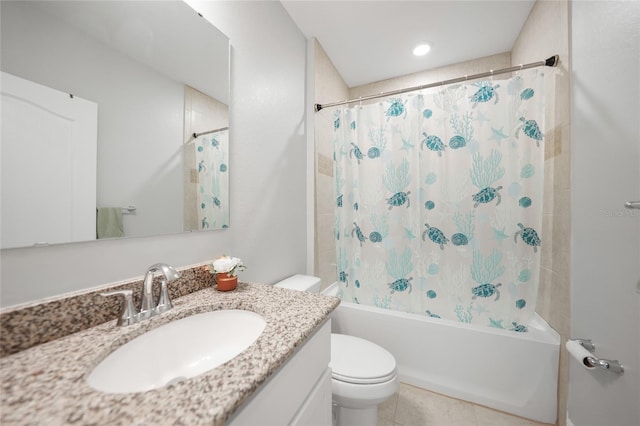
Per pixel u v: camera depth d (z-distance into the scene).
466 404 1.37
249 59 1.24
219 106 1.04
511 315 1.37
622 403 0.70
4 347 0.51
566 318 1.17
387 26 1.69
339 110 1.79
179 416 0.36
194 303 0.80
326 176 1.94
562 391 1.18
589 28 0.88
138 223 0.77
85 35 0.65
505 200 1.37
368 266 1.70
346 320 1.66
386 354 1.18
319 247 1.83
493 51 1.97
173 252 0.88
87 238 0.65
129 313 0.65
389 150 1.63
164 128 0.84
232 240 1.14
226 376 0.45
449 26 1.70
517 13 1.58
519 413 1.28
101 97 0.68
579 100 0.94
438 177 1.51
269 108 1.39
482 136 1.41
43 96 0.58
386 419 1.29
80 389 0.41
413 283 1.59
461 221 1.46
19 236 0.55
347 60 2.08
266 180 1.37
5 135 0.53
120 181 0.72
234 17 1.14
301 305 0.79
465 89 1.45
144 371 0.61
